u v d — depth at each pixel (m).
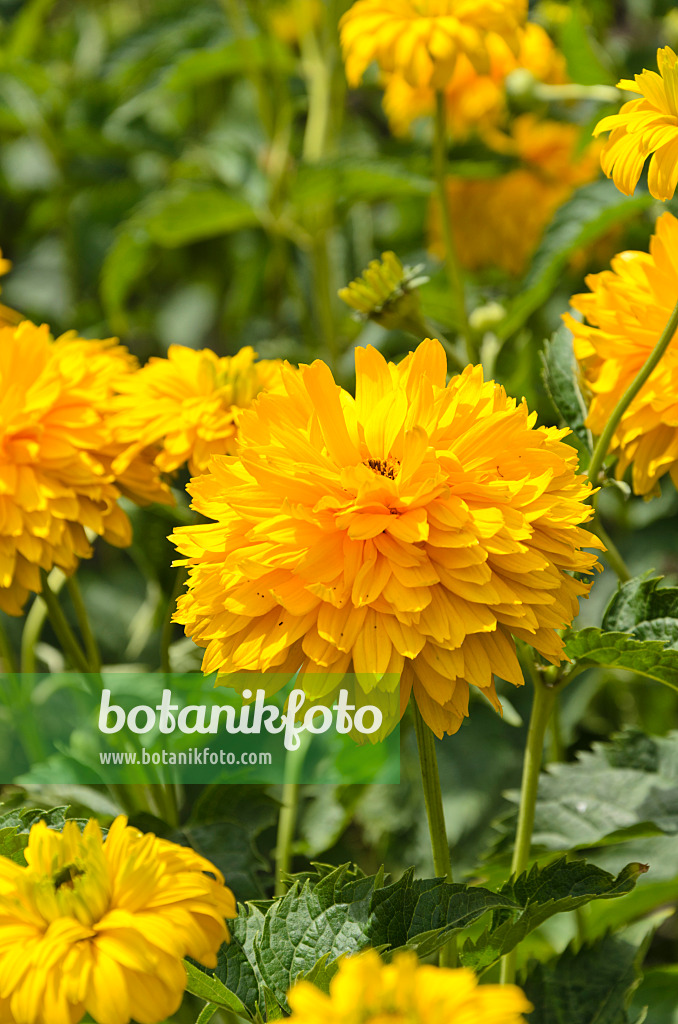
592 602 0.71
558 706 0.62
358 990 0.40
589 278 0.55
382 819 0.68
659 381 0.52
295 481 0.47
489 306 0.70
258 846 0.64
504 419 0.47
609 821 0.56
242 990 0.49
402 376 0.49
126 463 0.54
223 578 0.47
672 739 0.58
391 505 0.47
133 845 0.45
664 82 0.48
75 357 0.56
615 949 0.54
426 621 0.46
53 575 0.60
